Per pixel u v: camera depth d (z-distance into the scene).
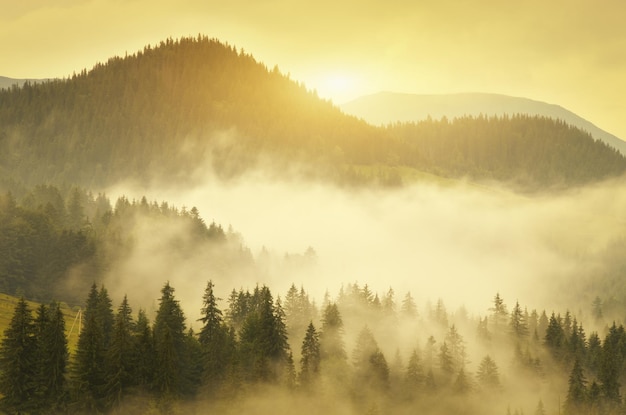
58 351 100.12
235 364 116.88
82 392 98.81
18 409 95.62
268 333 129.25
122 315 121.50
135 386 102.75
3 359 96.44
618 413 143.38
